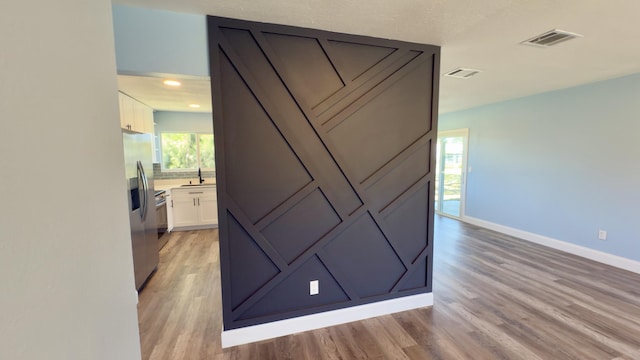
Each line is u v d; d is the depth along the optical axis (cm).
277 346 208
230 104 194
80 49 54
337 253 229
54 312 46
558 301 266
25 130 40
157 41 186
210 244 451
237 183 199
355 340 214
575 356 195
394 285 249
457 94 423
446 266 350
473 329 226
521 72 310
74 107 52
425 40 227
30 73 41
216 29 186
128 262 72
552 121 404
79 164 53
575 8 175
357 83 220
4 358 37
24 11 40
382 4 172
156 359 196
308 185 214
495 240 451
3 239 37
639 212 321
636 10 177
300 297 223
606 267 342
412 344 209
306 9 178
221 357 197
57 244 46
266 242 208
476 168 536
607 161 346
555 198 405
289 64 202
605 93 344
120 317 67
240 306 207
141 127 457
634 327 226
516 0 167
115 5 176
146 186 321
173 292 293
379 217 237
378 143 231
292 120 206
